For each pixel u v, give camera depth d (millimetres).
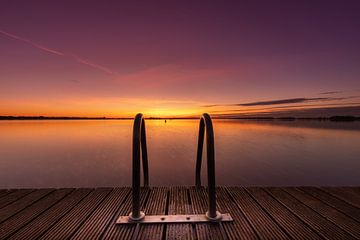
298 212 1978
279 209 2037
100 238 1605
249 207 2078
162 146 16812
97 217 1889
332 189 2521
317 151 15062
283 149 15758
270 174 8930
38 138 23938
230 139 23344
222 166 10195
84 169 9258
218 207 2078
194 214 1936
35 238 1597
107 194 2375
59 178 7965
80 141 20234
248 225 1777
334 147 17203
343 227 1740
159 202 2182
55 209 2033
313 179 8367
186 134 29922
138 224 1736
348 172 9445
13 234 1645
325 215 1926
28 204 2139
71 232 1665
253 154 13523
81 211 1994
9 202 2182
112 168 9430
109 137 24641
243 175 8680
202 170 9398
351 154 14086
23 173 8656
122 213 1957
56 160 11172
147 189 2504
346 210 2018
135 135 1823
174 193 2404
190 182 7762
